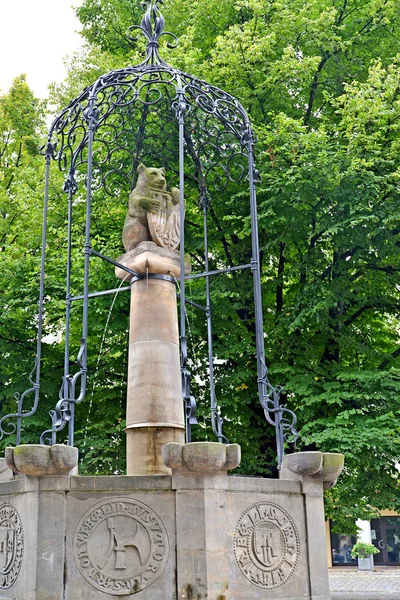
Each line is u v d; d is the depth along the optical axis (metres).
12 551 7.02
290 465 7.92
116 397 16.41
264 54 16.98
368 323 18.19
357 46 18.06
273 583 7.20
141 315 9.34
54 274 17.00
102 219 16.81
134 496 6.73
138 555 6.60
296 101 17.97
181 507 6.68
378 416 14.80
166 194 9.93
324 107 18.16
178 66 16.64
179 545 6.59
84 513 6.67
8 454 6.93
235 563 6.90
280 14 16.94
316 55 17.66
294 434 9.26
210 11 18.39
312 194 14.95
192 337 16.12
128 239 9.77
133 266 9.48
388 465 15.16
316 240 16.30
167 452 6.73
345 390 15.10
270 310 17.55
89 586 6.49
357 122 15.24
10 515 7.16
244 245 16.56
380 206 15.22
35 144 22.39
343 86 17.67
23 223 18.66
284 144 15.34
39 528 6.57
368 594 21.11
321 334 16.89
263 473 16.47
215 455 6.70
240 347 15.64
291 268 16.25
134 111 12.61
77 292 16.00
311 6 17.44
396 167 15.51
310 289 15.62
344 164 14.95
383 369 16.92
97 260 15.62
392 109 15.77
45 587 6.43
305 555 7.62
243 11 18.17
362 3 18.28
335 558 37.19
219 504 6.79
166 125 13.34
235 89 16.69
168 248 9.70
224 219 15.55
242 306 16.03
